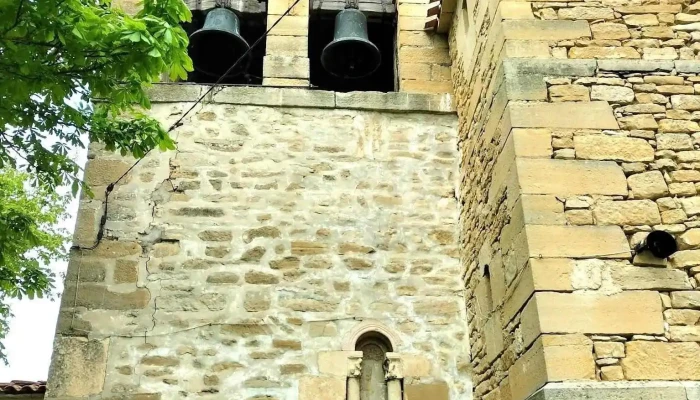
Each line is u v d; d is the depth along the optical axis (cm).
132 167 532
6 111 365
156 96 562
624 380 326
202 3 639
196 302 495
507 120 405
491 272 440
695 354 333
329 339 495
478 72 503
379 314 507
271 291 505
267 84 590
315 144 561
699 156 383
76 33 333
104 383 465
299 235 526
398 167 562
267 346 488
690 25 425
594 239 360
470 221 513
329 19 682
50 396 457
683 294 347
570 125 394
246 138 556
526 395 358
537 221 366
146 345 479
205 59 650
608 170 379
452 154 573
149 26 362
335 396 477
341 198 543
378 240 533
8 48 333
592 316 340
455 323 512
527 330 357
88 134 424
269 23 620
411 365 493
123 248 506
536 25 428
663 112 397
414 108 584
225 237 519
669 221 366
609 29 426
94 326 480
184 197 529
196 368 476
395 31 669
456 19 596
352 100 580
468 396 489
